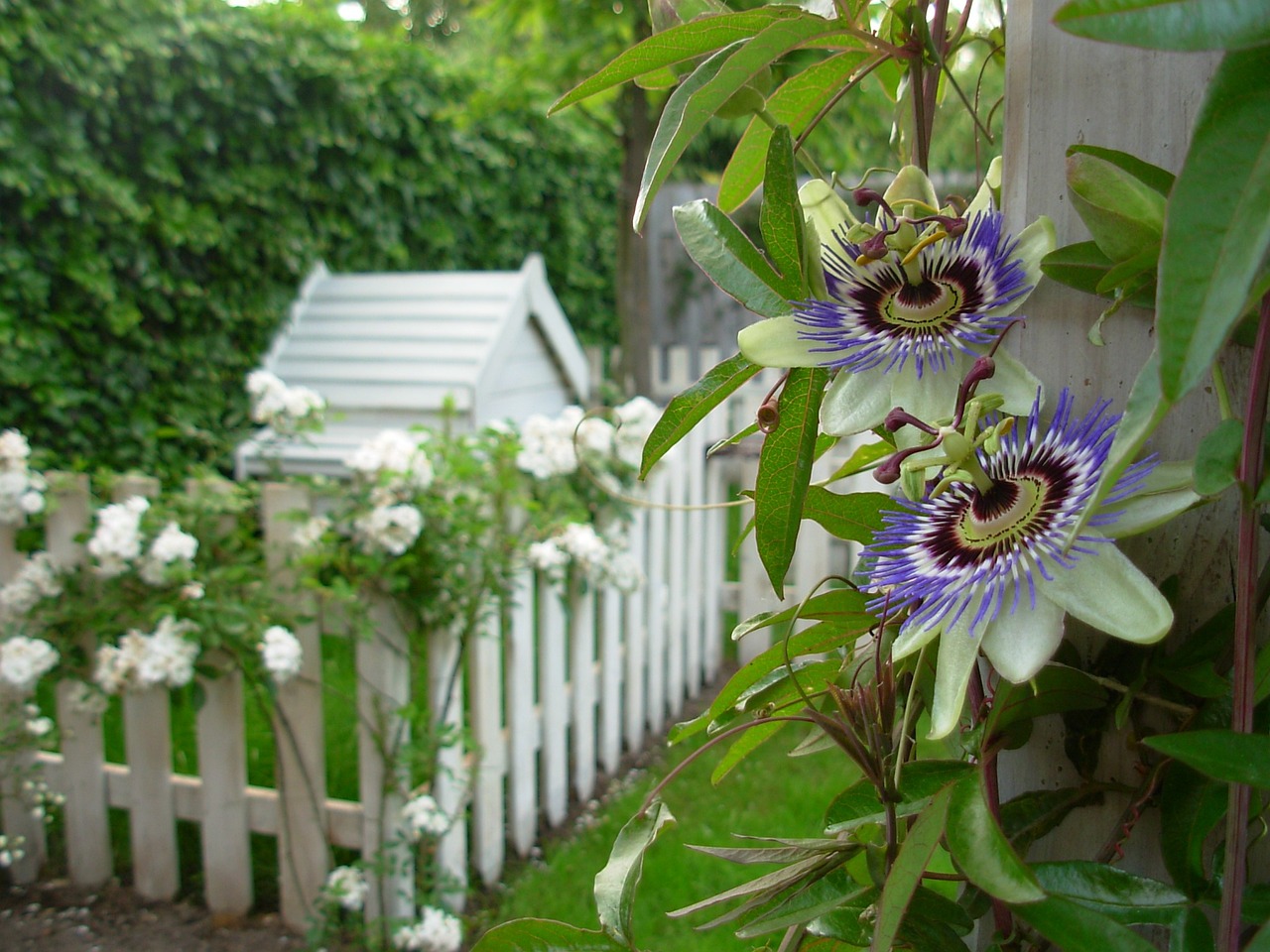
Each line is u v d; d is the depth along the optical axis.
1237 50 0.43
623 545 3.38
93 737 2.91
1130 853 0.74
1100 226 0.60
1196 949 0.62
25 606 2.68
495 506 2.85
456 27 12.31
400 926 2.63
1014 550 0.60
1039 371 0.71
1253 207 0.42
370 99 5.07
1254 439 0.54
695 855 2.85
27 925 2.78
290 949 2.68
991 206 0.71
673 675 3.94
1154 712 0.72
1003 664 0.58
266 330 4.69
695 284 9.31
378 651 2.62
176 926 2.79
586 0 5.15
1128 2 0.42
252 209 4.60
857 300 0.70
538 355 4.97
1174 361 0.42
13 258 3.66
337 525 2.59
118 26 3.85
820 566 4.06
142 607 2.61
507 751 3.02
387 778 2.63
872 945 0.56
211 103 4.34
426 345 4.48
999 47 0.97
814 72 0.84
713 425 4.17
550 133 6.89
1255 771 0.54
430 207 5.78
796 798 3.13
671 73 0.80
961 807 0.60
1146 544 0.72
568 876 2.89
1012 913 0.71
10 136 3.58
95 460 4.09
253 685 2.64
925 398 0.67
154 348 4.23
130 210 3.96
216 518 2.67
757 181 0.91
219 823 2.78
